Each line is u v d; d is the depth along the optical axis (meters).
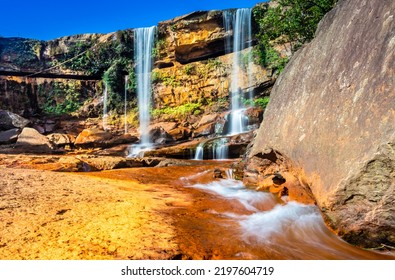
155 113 24.20
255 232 4.47
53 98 25.23
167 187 7.92
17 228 4.06
